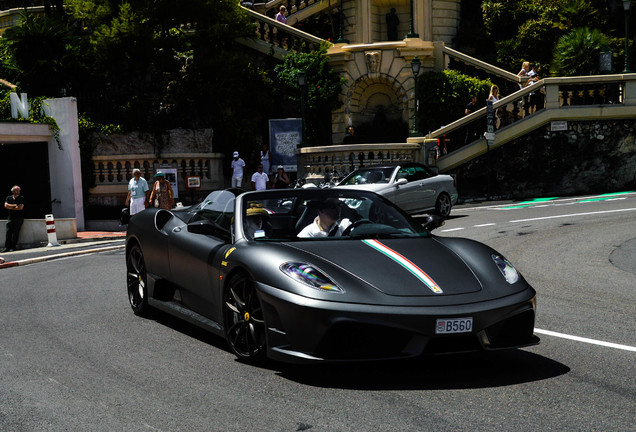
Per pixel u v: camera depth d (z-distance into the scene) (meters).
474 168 23.58
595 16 31.34
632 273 9.48
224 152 28.33
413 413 4.11
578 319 6.84
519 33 31.81
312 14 33.72
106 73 27.25
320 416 4.10
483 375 4.88
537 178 23.17
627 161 22.95
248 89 29.33
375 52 28.64
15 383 5.00
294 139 27.06
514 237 13.30
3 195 22.95
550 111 22.88
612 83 22.89
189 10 27.11
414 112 25.91
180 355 5.65
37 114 22.47
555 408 4.17
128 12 26.55
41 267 12.94
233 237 5.71
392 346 4.59
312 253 5.09
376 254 5.12
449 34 32.72
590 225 14.36
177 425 4.02
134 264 7.53
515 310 4.78
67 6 28.17
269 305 4.85
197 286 6.12
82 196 22.56
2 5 39.56
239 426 3.97
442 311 4.54
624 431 3.79
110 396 4.62
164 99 27.31
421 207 17.22
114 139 25.47
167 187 18.64
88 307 8.05
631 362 5.23
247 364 5.30
